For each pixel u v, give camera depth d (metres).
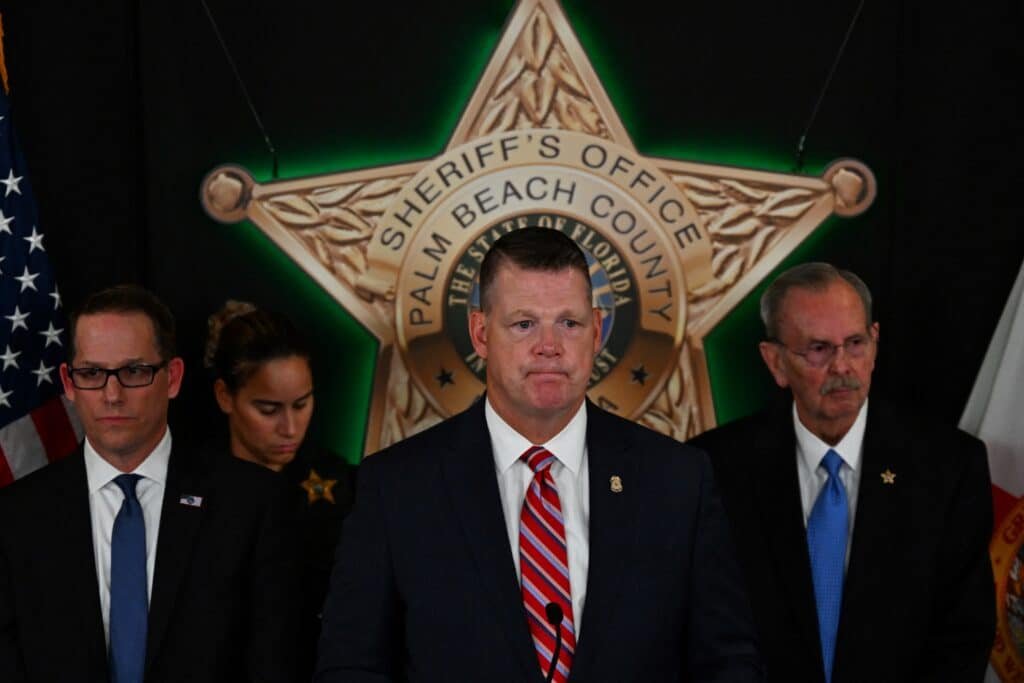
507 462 6.84
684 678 6.81
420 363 10.69
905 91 10.80
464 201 10.66
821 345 8.71
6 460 9.63
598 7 10.64
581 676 6.33
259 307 10.55
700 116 10.73
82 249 10.44
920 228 10.83
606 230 10.71
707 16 10.70
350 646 6.65
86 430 8.36
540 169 10.66
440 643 6.54
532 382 6.45
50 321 9.86
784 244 10.75
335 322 10.64
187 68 10.45
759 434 9.23
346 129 10.61
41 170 10.36
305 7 10.53
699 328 10.76
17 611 7.95
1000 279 10.83
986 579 8.76
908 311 10.86
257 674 8.12
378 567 6.76
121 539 8.20
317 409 10.64
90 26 10.37
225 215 10.46
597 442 6.93
